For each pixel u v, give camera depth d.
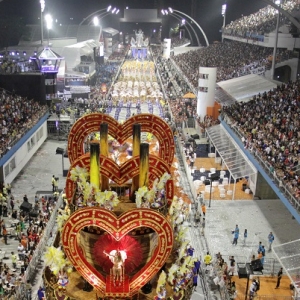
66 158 48.72
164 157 14.98
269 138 37.84
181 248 12.92
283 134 37.81
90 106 63.25
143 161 12.16
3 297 22.03
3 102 49.44
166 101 72.50
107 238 11.84
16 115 47.06
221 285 24.03
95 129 14.58
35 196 35.09
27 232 29.03
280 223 33.25
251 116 45.00
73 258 10.98
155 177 13.73
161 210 12.28
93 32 101.94
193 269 13.81
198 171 44.34
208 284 25.06
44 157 49.12
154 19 165.00
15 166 42.31
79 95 69.12
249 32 75.31
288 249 25.23
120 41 166.75
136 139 13.06
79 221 10.66
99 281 11.12
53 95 60.97
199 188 39.50
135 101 72.19
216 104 59.78
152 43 173.25
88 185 11.98
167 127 14.76
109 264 11.70
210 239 30.52
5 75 56.31
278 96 47.88
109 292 10.93
